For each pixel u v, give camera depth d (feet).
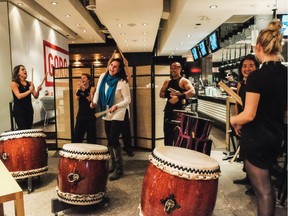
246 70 9.70
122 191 10.02
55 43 28.09
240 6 16.40
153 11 19.36
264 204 5.94
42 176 11.88
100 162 8.32
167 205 5.73
